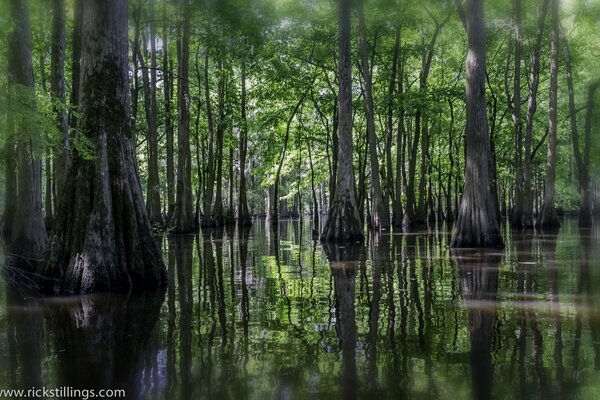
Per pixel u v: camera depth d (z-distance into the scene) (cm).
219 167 3192
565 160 4100
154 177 2330
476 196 1466
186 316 600
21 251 1105
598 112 3058
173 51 2725
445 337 489
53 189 2667
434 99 2319
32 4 1520
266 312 612
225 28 1991
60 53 1325
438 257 1196
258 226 3594
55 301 726
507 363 412
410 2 2345
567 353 436
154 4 2000
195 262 1186
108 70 866
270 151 3328
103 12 862
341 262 1130
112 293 787
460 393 353
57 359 445
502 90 2858
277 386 370
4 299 744
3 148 1231
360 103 2694
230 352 452
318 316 585
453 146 3634
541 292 718
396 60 2572
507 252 1300
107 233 827
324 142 2986
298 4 2370
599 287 754
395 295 707
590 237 1872
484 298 677
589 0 2358
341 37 1761
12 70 1080
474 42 1495
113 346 480
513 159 3147
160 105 2962
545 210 2512
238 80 3244
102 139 852
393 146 3747
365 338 488
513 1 2312
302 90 2869
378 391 358
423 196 3025
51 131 765
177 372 404
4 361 442
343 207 1758
